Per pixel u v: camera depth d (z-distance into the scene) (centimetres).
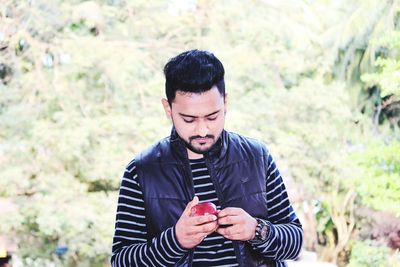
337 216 613
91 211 515
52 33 565
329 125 551
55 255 544
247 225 147
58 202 518
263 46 562
